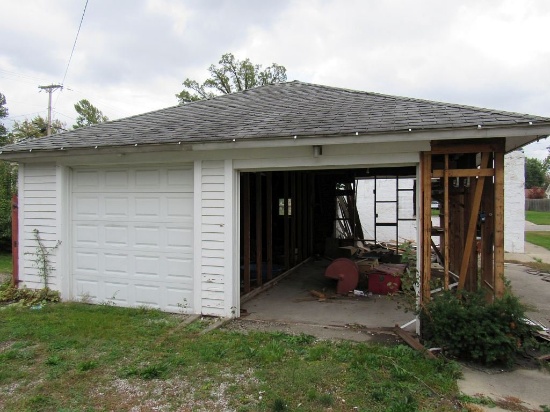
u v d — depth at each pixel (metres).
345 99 6.71
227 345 4.46
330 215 12.76
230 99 8.16
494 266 4.45
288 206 10.45
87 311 5.93
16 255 7.00
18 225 6.95
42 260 6.70
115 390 3.44
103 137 6.31
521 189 13.14
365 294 7.27
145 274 6.20
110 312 5.87
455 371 3.78
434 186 5.76
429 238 4.70
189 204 5.93
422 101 5.83
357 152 5.02
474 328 4.01
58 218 6.60
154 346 4.46
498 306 4.06
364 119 5.10
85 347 4.45
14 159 6.58
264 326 5.32
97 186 6.50
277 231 11.12
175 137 5.57
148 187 6.18
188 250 5.93
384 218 16.31
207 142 5.23
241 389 3.43
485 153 4.54
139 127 6.68
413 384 3.48
